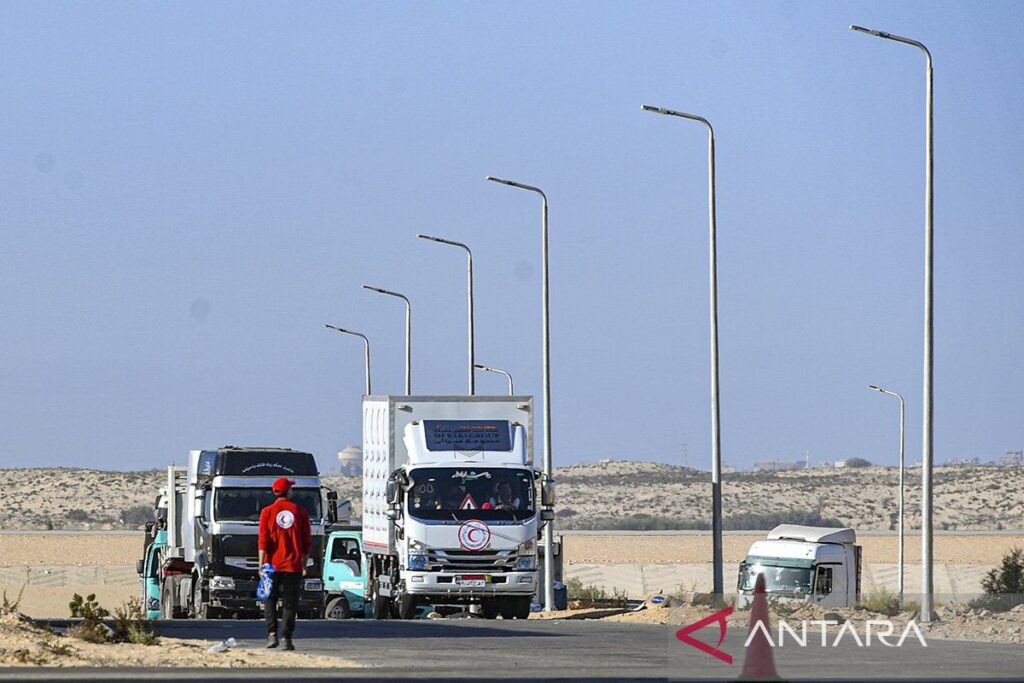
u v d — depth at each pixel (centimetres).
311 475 14275
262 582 7894
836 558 14450
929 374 11125
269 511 7900
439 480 12425
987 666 6153
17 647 7419
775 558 14550
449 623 11075
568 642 8812
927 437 11044
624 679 6294
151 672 6612
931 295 11212
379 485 13125
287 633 7894
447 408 12838
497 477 12519
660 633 9800
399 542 12525
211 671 6675
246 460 14225
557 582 16000
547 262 15862
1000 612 8638
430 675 6488
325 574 14600
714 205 14112
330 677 6344
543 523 12750
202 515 14175
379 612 13450
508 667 6981
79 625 8394
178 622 11125
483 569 12356
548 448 15688
